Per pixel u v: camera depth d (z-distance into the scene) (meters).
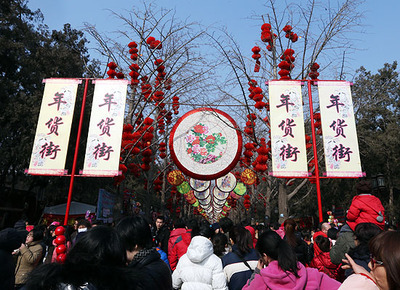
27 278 1.71
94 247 1.84
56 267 1.70
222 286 3.54
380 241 1.78
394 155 20.56
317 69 11.28
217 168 10.14
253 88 11.67
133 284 1.74
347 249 4.08
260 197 22.70
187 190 15.80
